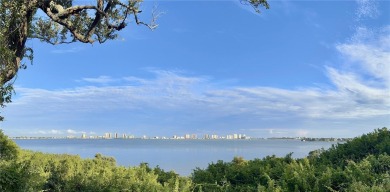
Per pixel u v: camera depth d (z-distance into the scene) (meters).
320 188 6.18
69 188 6.43
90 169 7.89
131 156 60.78
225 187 6.98
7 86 7.61
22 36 7.98
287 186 6.28
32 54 8.90
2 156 7.77
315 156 9.16
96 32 10.22
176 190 6.43
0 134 8.10
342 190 6.05
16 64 7.88
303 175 6.49
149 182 6.74
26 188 5.41
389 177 6.22
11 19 7.61
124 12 9.73
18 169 5.59
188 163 41.31
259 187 6.23
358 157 8.35
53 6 8.66
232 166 8.22
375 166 7.09
